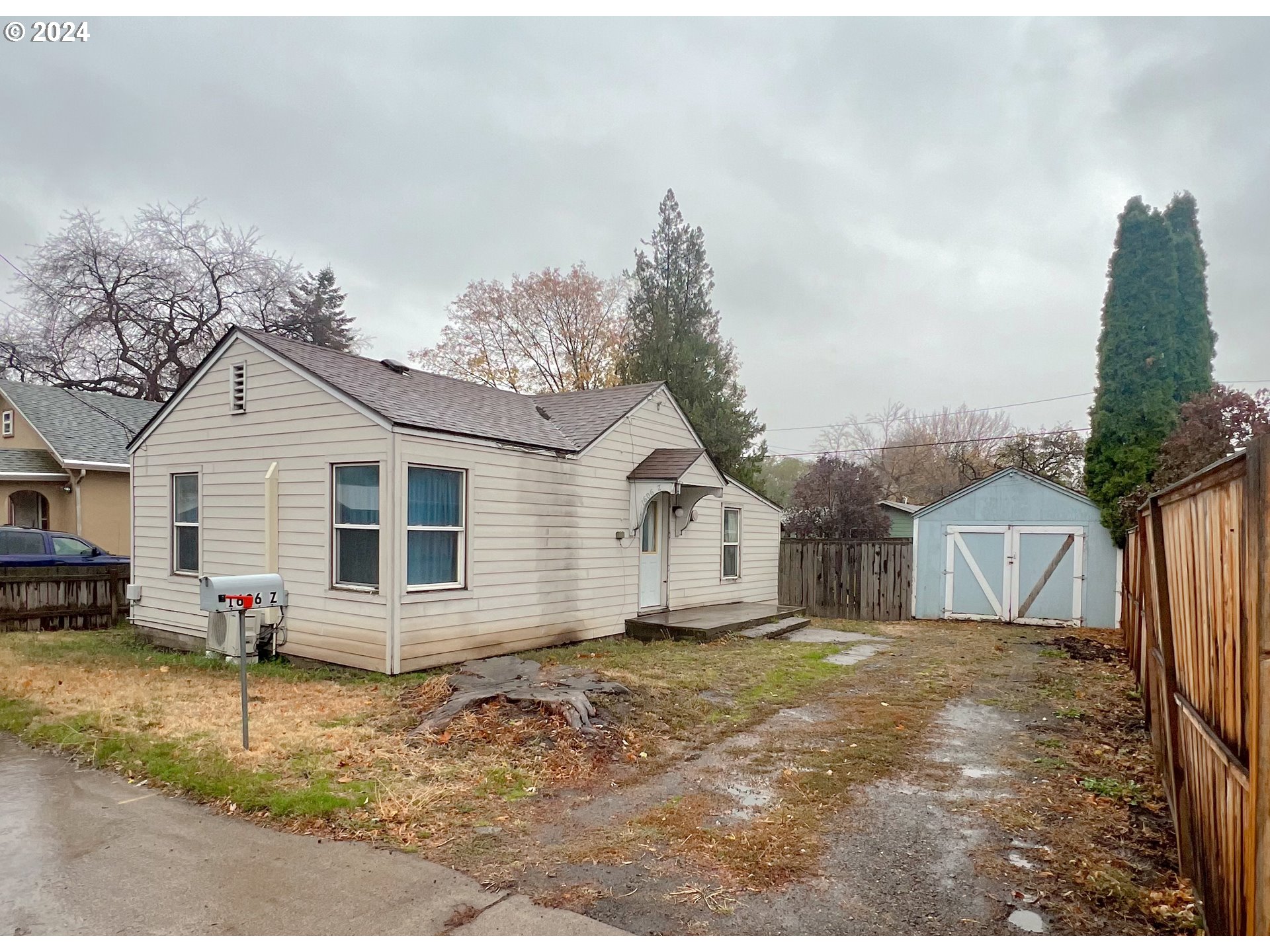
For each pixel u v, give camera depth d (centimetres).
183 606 1004
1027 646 1129
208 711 628
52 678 773
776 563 1617
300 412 855
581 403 1240
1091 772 513
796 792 464
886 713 676
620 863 357
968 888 334
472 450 863
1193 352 1352
